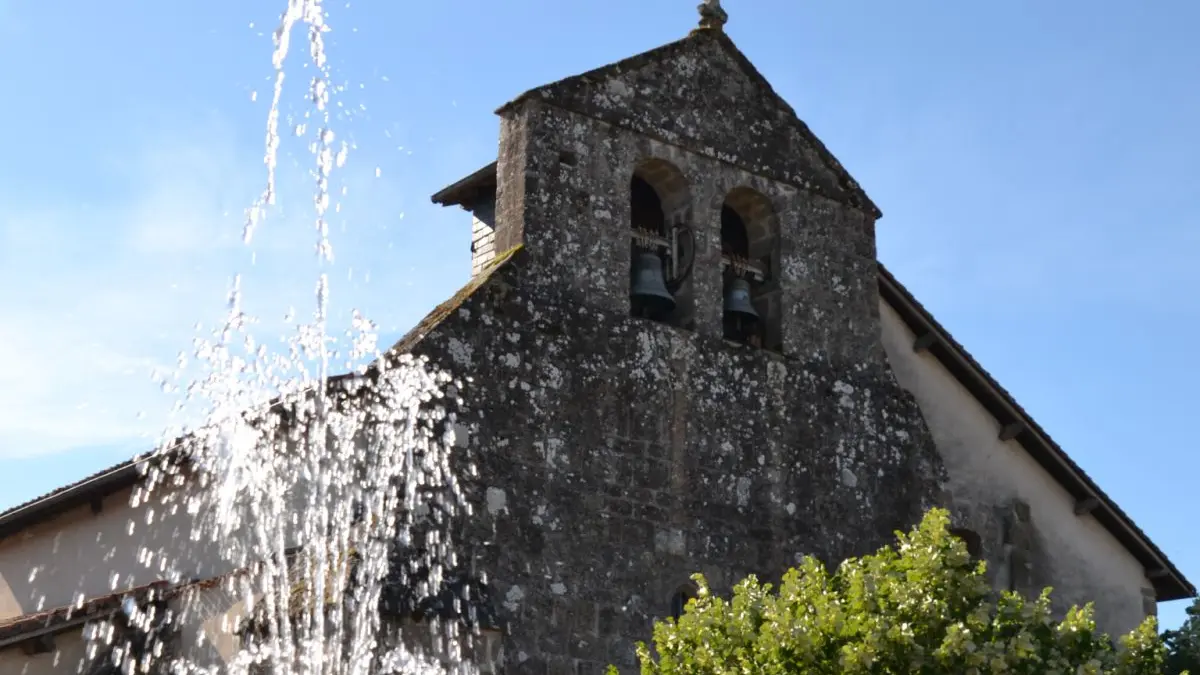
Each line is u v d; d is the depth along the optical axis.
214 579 20.62
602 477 22.03
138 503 22.80
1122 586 27.41
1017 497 26.97
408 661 19.42
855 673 17.98
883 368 25.33
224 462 21.70
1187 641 29.38
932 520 18.91
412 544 20.12
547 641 20.88
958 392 27.14
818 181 25.58
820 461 24.12
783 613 18.66
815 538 23.69
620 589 21.67
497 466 21.19
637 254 23.86
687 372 23.27
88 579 23.02
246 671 19.36
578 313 22.53
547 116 23.14
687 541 22.50
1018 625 18.50
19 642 20.52
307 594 19.47
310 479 21.05
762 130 25.19
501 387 21.58
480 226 26.08
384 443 20.81
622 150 23.66
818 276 25.12
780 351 24.44
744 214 25.31
